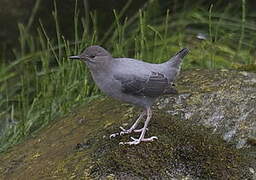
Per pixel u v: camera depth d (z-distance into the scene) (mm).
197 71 6152
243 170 4762
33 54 8148
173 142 4828
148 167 4590
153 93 4801
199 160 4734
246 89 5695
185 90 5730
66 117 5984
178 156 4730
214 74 6020
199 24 9539
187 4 9797
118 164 4590
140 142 4770
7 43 8969
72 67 7395
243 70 6359
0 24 8906
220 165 4738
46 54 7539
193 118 5363
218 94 5617
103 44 9117
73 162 4828
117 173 4543
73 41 9062
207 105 5496
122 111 5590
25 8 8898
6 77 8117
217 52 8727
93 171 4598
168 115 5336
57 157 5059
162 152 4711
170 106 5516
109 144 4852
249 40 9016
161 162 4652
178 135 4941
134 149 4707
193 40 8977
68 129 5621
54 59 8680
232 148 5016
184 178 4590
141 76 4742
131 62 4852
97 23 9133
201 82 5871
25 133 6727
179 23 9133
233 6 9891
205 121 5336
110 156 4660
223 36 8844
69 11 8977
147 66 4863
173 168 4641
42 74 7863
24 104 7168
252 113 5402
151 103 4883
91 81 7770
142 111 5410
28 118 6953
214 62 7863
